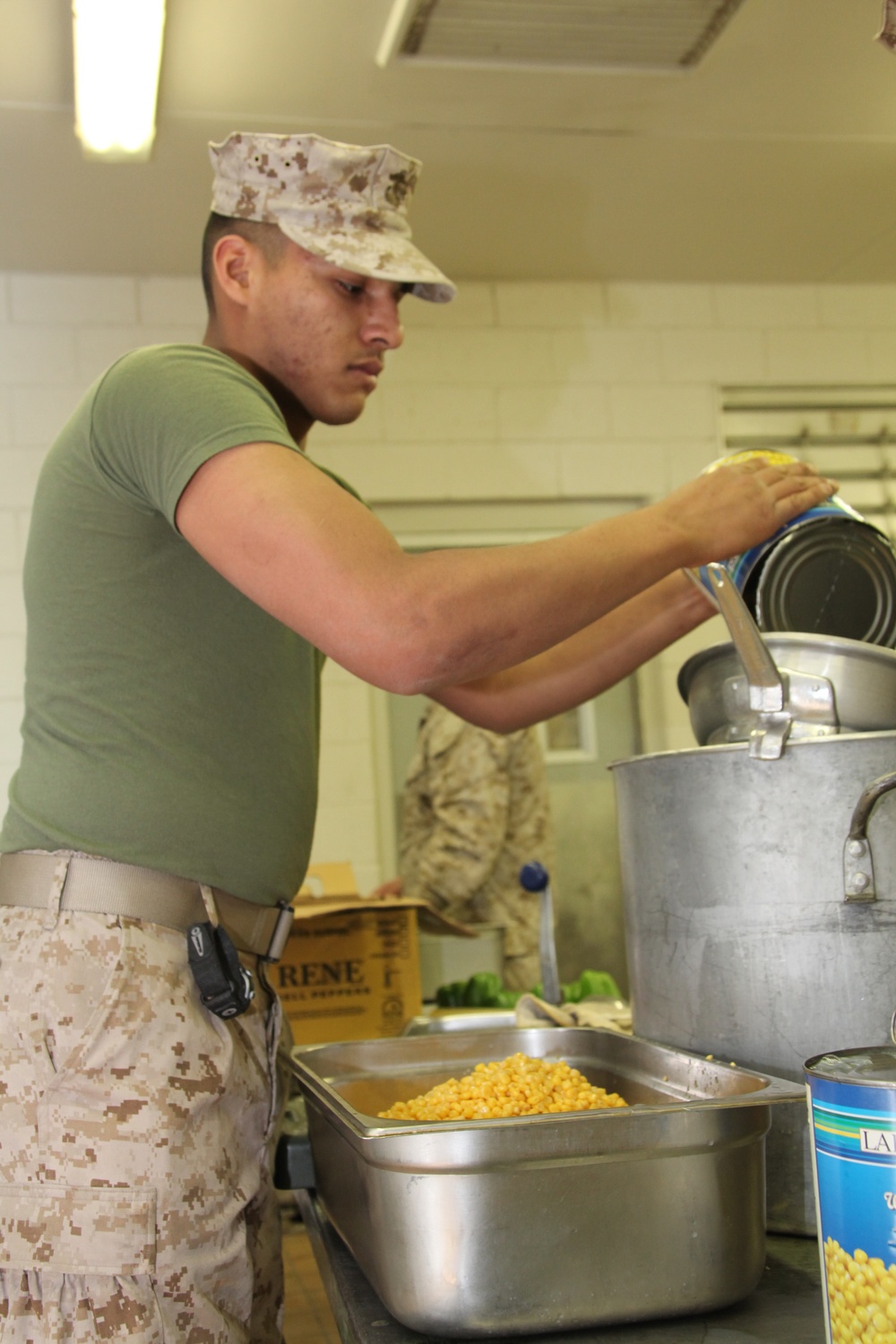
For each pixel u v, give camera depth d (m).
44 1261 0.90
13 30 2.51
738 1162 0.79
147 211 3.28
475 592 0.82
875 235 3.71
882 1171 0.62
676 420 3.98
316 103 2.84
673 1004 1.04
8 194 3.16
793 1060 0.95
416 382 3.87
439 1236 0.75
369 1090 1.19
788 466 1.09
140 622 1.02
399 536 3.87
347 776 3.70
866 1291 0.62
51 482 1.06
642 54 2.69
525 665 1.38
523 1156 0.75
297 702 1.11
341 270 1.13
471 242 3.63
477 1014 1.80
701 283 4.03
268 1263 1.05
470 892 2.88
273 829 1.06
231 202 1.15
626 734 3.92
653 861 1.06
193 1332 0.93
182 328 3.68
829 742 0.94
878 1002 0.92
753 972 0.97
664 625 1.35
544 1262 0.75
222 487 0.87
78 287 3.65
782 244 3.75
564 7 2.51
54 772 1.01
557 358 3.94
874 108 2.95
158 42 2.46
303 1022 2.24
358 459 3.83
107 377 1.01
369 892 3.66
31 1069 0.93
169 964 0.97
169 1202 0.92
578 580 0.88
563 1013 1.50
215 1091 0.96
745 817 0.98
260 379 1.17
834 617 1.15
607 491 3.93
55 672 1.03
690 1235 0.77
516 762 3.01
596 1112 0.77
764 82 2.82
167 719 1.01
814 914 0.94
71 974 0.94
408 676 0.82
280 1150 1.15
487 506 3.91
